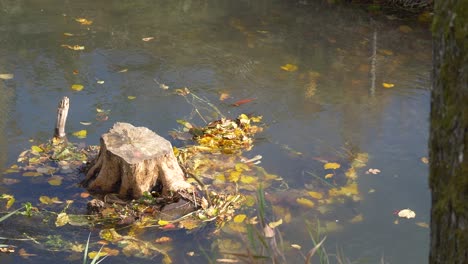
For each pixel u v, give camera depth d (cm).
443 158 165
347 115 607
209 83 668
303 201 467
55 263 397
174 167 475
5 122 579
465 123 157
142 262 398
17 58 716
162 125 583
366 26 822
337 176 503
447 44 161
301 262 398
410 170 517
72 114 598
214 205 457
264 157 531
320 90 656
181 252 408
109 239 421
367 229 439
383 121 595
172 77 680
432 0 860
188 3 905
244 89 656
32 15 839
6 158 520
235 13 871
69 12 856
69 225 436
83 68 696
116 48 750
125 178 460
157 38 782
